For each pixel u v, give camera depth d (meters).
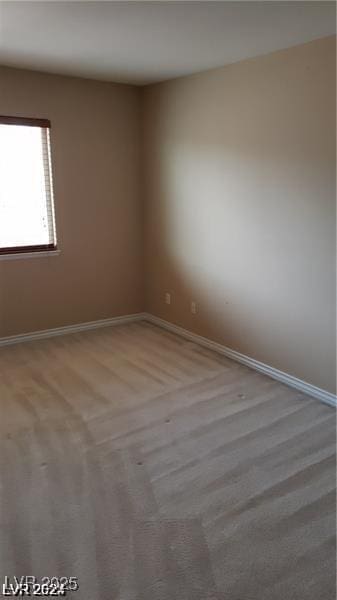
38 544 1.95
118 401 3.17
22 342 4.31
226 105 3.56
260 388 3.38
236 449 2.62
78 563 1.86
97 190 4.45
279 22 2.56
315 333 3.17
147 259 4.88
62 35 2.82
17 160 3.97
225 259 3.84
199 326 4.28
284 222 3.26
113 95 4.33
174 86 4.05
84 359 3.92
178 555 1.90
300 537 1.98
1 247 4.06
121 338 4.45
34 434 2.76
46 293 4.37
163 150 4.33
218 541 1.96
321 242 3.03
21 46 3.07
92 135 4.29
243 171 3.52
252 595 1.71
